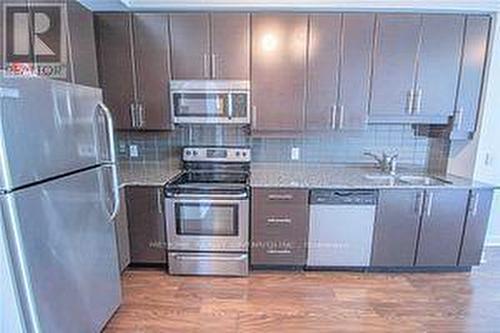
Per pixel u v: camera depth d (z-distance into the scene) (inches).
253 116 109.0
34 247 54.6
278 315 87.8
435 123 111.2
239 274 107.0
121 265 102.2
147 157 125.4
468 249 106.6
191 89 107.0
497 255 121.6
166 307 91.0
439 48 103.9
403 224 104.4
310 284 102.6
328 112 108.3
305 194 103.0
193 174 117.5
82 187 68.2
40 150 55.8
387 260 107.3
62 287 62.2
